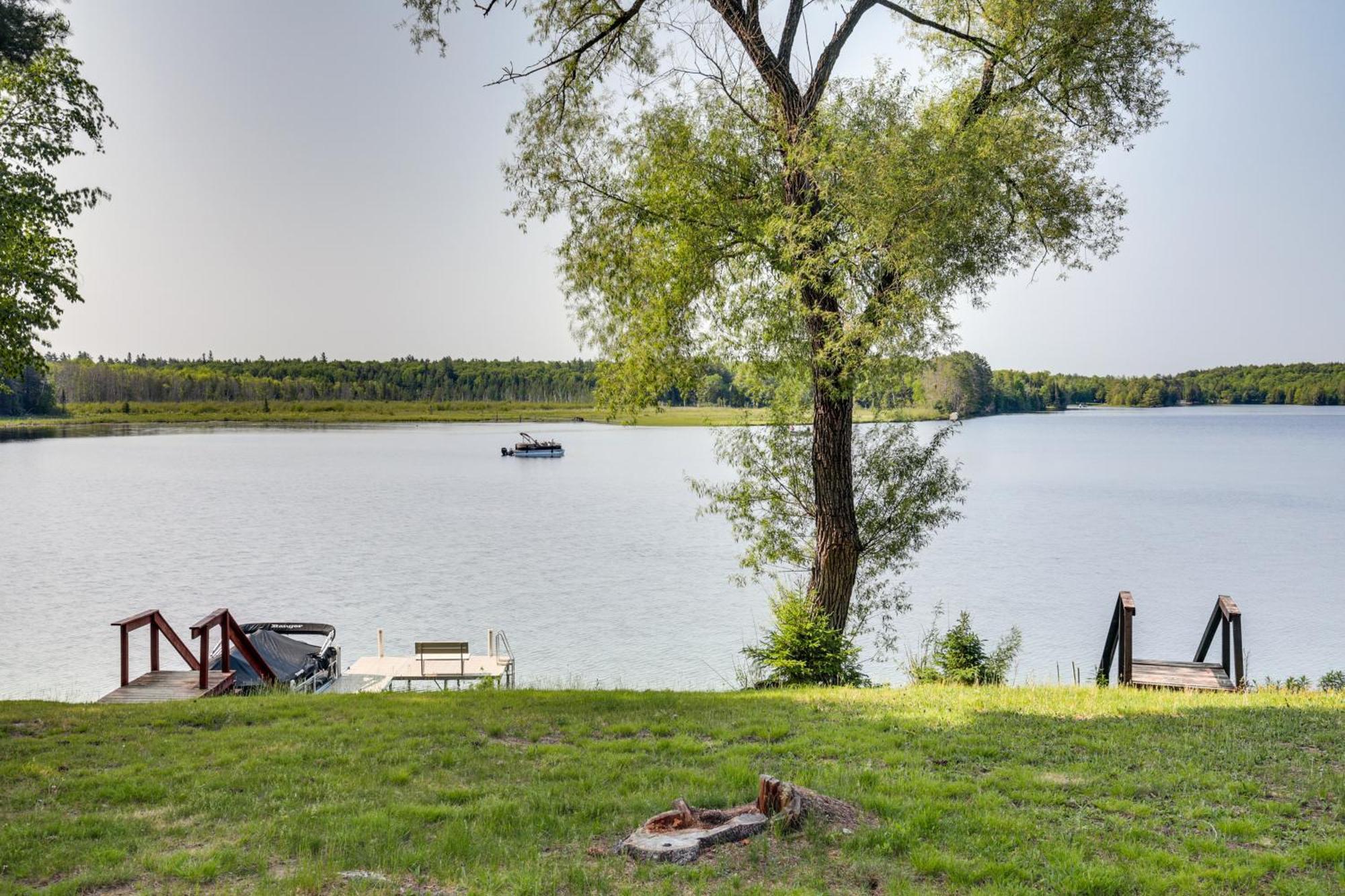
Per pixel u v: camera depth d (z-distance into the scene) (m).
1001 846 6.44
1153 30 15.16
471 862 6.36
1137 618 31.25
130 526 55.28
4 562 42.31
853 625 22.64
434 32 14.46
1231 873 5.85
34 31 13.59
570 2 16.02
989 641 27.92
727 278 17.72
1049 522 56.38
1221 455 116.25
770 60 16.23
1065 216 16.28
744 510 19.19
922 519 18.83
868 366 14.91
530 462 116.31
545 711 11.29
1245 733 9.27
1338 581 37.81
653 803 7.41
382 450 136.75
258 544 48.03
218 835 6.91
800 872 6.07
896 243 14.17
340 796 7.81
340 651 25.66
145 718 10.99
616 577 38.75
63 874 6.20
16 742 9.82
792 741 9.38
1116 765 8.26
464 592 35.81
